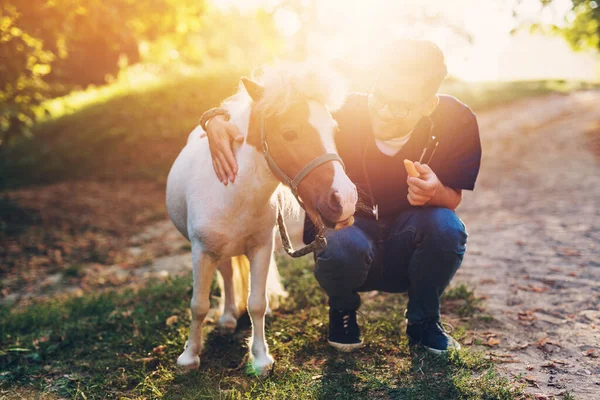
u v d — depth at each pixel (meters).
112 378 2.69
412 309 2.72
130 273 5.36
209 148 2.53
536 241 5.07
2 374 2.80
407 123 2.54
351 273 2.56
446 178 2.67
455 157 2.65
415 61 2.34
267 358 2.57
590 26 11.75
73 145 11.88
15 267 5.81
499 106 20.61
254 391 2.39
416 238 2.62
